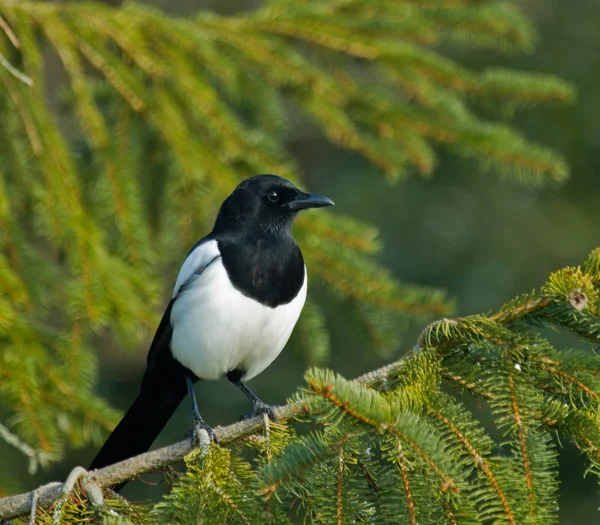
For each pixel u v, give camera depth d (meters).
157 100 10.05
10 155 9.65
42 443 8.88
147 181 10.45
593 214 16.84
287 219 9.98
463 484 5.73
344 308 10.52
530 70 17.14
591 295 6.53
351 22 10.65
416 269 16.48
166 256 10.57
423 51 10.63
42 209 9.34
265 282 9.51
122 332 9.01
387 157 10.50
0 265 8.91
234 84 10.50
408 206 16.95
